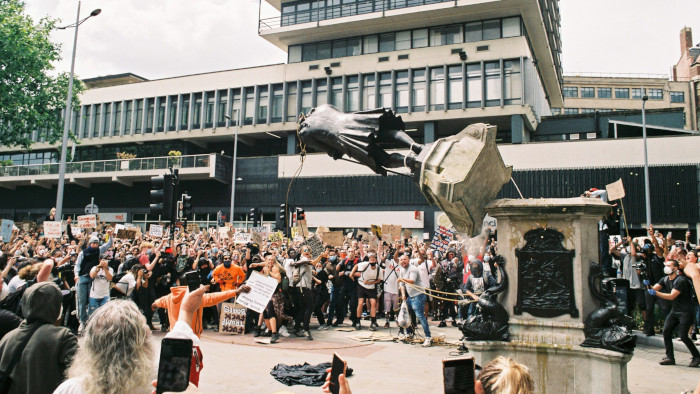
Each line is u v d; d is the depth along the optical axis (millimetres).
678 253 8344
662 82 89750
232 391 6426
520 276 5203
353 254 13133
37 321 3357
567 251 5043
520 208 5133
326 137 6262
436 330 12664
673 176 31688
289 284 11242
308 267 11242
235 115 45375
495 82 37219
